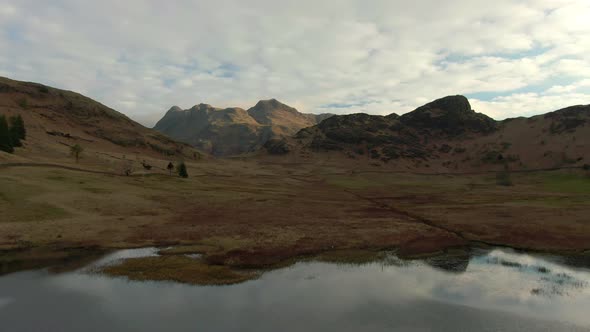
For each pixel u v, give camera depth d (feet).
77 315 87.51
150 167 459.32
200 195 309.42
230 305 94.84
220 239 166.09
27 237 153.28
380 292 105.91
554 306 97.45
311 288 108.37
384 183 589.73
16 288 104.06
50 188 230.68
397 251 154.30
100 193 247.09
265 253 145.89
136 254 141.38
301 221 218.18
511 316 90.84
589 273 126.93
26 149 422.00
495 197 370.12
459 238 179.63
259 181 535.19
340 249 155.74
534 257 147.13
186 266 126.21
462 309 94.63
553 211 252.21
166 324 83.87
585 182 498.69
